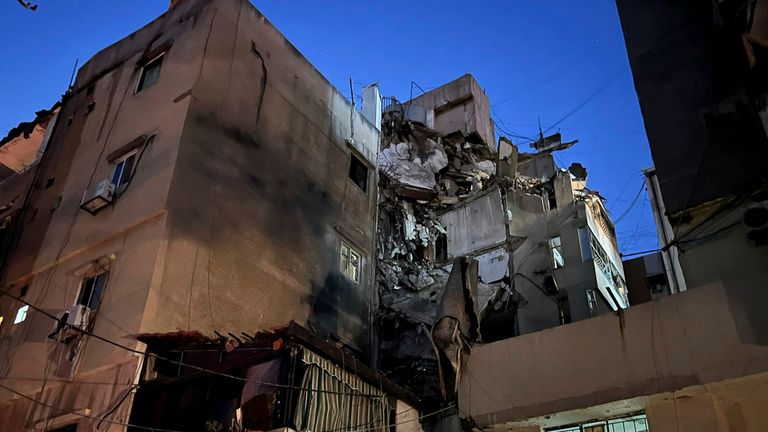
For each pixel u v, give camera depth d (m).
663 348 11.84
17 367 16.16
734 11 14.20
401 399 15.45
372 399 14.49
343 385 13.77
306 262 19.98
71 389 14.70
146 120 19.30
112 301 15.52
